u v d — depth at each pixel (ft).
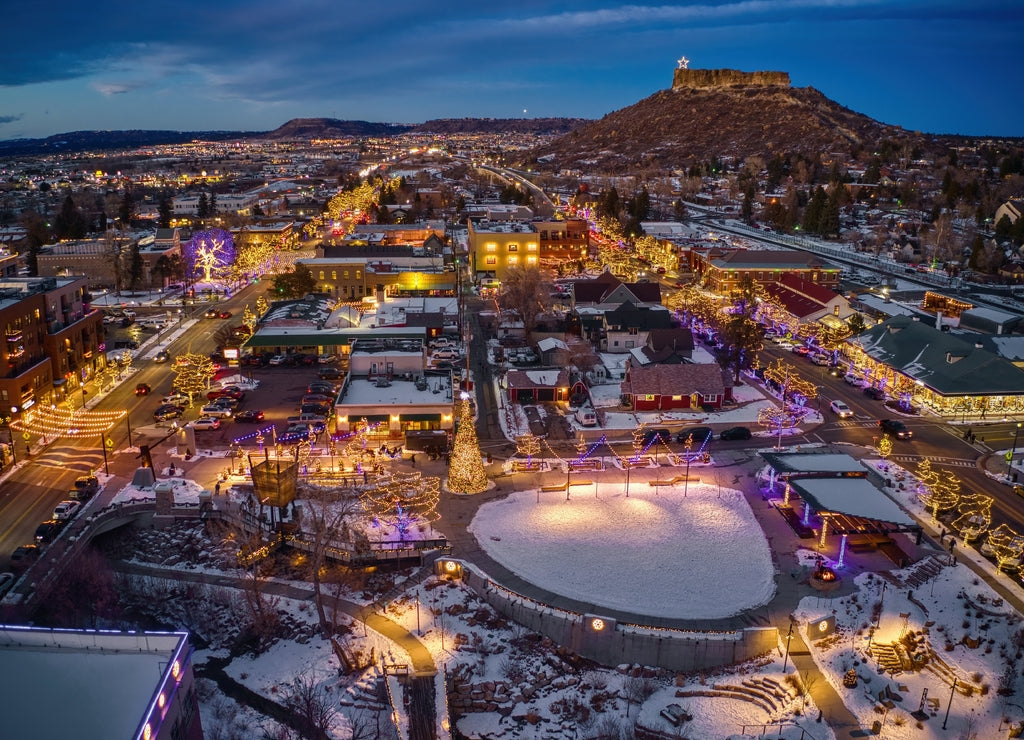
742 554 234.38
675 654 199.41
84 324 377.71
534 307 468.75
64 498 263.49
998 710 178.29
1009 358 375.66
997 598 213.87
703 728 176.96
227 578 230.89
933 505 255.91
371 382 340.59
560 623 205.26
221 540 244.83
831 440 316.40
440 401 317.83
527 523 250.37
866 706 180.04
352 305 511.40
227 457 297.53
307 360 411.75
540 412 348.18
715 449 308.81
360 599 221.25
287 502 258.16
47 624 203.51
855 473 256.11
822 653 196.85
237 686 190.39
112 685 141.49
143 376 392.27
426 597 221.46
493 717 182.91
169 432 319.68
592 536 243.19
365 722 177.68
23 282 367.66
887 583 221.25
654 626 202.49
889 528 242.78
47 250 615.98
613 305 492.95
